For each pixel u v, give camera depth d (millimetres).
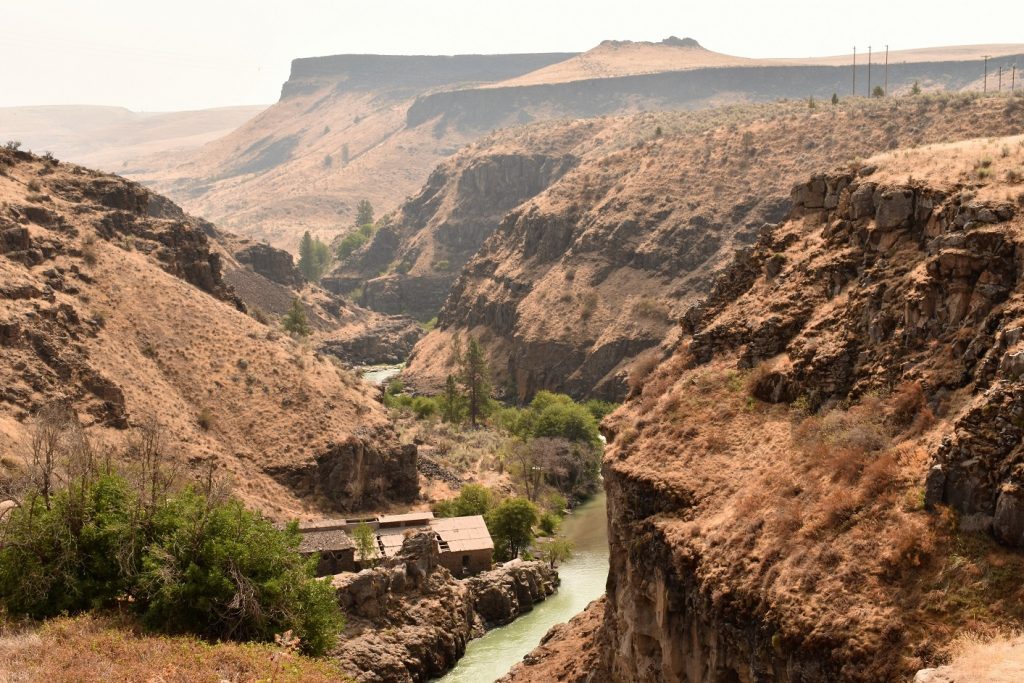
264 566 49156
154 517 49250
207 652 41531
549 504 115812
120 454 87688
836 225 48906
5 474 68812
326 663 46844
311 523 92062
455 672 72438
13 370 89062
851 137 189625
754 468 40344
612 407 159375
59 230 118688
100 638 41656
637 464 44812
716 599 35625
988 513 30938
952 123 174250
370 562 82250
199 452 95750
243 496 93188
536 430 140375
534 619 83000
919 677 27000
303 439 104438
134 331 108938
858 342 41844
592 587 90125
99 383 94938
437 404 160875
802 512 35875
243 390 109062
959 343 36812
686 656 38312
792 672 31844
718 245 187125
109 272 115000
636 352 174750
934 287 38906
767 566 34969
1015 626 28312
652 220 198375
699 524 39156
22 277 100188
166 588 45125
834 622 31297
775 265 50406
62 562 46500
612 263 196875
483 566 89125
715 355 49344
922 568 31125
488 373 171875
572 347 184750
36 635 41656
